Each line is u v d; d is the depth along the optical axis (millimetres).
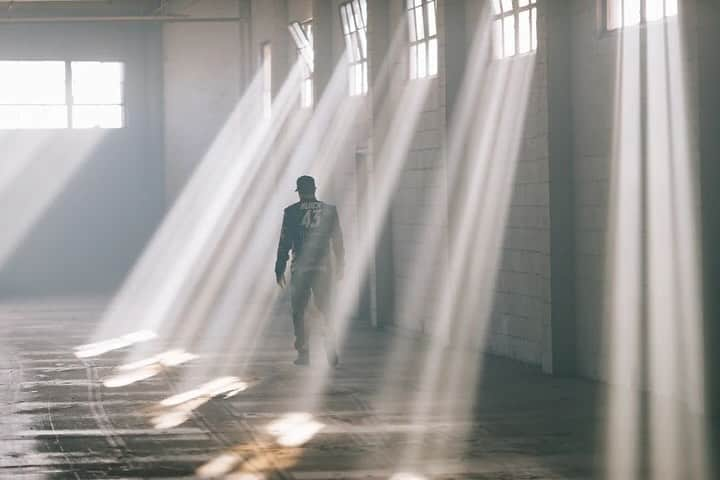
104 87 27156
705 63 9805
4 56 26719
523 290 13266
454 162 14695
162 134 26859
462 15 14648
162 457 8688
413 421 10023
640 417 10031
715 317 9938
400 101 16625
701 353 10039
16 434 9625
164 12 26688
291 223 13352
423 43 15922
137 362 14133
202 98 25828
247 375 12930
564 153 12328
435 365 13477
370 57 16922
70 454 8836
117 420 10219
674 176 10438
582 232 12180
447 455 8641
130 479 8000
